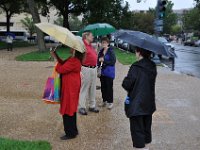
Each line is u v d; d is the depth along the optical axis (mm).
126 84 3895
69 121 4922
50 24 4812
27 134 5090
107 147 4695
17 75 11094
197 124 5930
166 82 10695
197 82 10891
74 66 4801
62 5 31984
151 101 3943
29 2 21219
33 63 15031
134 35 3979
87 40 6188
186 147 4797
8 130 5246
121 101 7527
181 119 6230
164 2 15805
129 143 4863
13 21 68562
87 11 31703
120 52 23547
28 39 50938
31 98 7539
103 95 6852
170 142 4977
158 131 5469
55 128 5402
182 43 62500
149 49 3852
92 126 5598
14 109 6520
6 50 25219
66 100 4875
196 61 21000
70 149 4570
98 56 6715
